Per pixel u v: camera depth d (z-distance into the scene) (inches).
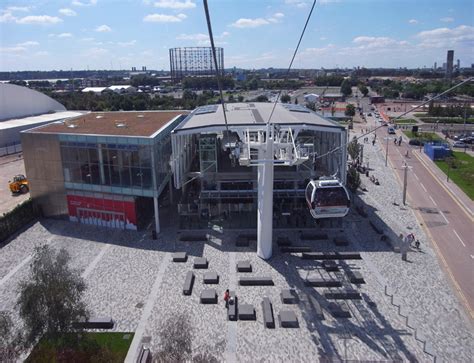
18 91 4069.9
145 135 1702.8
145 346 1026.1
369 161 3078.2
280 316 1118.4
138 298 1247.5
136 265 1457.9
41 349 884.0
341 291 1253.7
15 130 3567.9
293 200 1879.9
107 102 5659.5
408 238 1568.7
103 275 1390.3
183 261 1472.7
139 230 1784.0
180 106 5629.9
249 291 1272.1
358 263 1440.7
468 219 1860.2
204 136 1921.8
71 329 886.4
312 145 1793.8
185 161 2021.4
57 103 4635.8
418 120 5078.7
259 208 1465.3
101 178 1779.0
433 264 1432.1
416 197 2192.4
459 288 1277.1
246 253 1534.2
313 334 1067.3
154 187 1690.5
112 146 1713.8
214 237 1683.1
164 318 1144.2
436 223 1815.9
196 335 1069.8
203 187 1931.6
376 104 6820.9
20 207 1830.7
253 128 1699.1
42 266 925.2
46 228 1827.0
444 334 1059.3
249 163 1389.0
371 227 1770.4
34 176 1899.6
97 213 1844.2
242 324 1113.4
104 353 919.0
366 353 992.9
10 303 1234.0
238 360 977.5
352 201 2113.7
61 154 1824.6
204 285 1312.7
